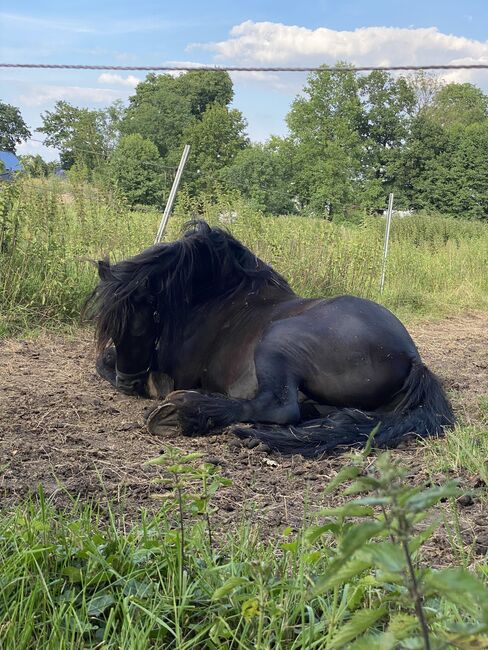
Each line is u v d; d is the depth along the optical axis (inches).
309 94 1900.8
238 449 166.1
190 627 88.7
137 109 2167.8
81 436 171.0
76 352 269.4
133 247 351.9
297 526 122.0
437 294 502.3
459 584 45.6
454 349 329.1
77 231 355.3
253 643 85.5
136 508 127.3
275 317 191.6
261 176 1505.9
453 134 1862.7
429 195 1809.8
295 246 418.6
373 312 185.5
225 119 1983.3
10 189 309.4
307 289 389.4
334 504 134.1
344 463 159.5
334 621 82.0
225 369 193.8
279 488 142.8
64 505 126.3
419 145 1831.9
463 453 157.3
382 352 179.5
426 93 2164.1
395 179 1875.0
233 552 102.9
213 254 200.7
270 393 177.5
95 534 104.0
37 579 91.0
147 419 176.2
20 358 254.8
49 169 400.8
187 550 101.6
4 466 144.5
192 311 201.5
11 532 102.7
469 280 549.3
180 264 195.8
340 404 182.1
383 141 1952.5
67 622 83.7
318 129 1854.1
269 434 168.1
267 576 85.0
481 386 248.8
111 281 194.5
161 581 93.7
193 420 173.5
